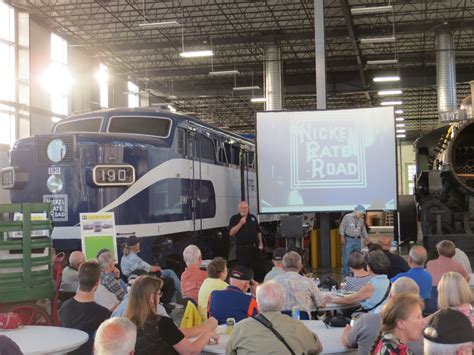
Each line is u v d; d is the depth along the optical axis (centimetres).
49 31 2288
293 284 543
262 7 2339
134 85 3288
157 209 980
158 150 999
